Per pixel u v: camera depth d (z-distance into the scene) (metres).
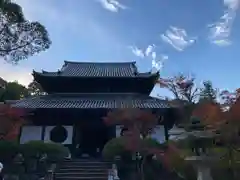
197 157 7.32
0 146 13.74
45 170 14.13
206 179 7.00
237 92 7.06
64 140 19.19
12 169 13.54
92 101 20.39
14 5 12.28
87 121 19.88
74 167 14.77
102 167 14.70
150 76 21.56
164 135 18.08
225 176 6.85
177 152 9.23
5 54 12.70
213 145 7.13
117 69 26.62
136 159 14.48
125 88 22.94
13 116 14.49
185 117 10.88
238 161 6.71
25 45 12.98
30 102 19.73
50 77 21.81
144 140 12.94
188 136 7.92
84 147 21.67
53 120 19.73
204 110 7.19
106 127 20.38
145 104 18.98
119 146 14.82
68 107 18.23
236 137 6.46
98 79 22.34
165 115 18.55
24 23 12.75
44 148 14.65
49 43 13.62
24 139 18.91
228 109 6.79
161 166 13.51
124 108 14.47
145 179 13.53
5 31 12.42
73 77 21.92
